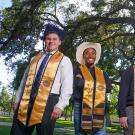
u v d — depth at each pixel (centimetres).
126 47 2412
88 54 710
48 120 516
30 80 533
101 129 682
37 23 2067
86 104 681
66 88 525
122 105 607
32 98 523
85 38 2147
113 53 2366
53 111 518
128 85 618
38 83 527
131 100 611
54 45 548
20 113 523
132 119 603
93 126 678
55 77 530
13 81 2212
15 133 520
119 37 2431
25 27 2034
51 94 524
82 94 684
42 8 2177
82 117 679
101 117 684
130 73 620
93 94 685
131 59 2352
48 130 516
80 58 721
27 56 2075
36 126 520
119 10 2158
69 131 2731
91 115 680
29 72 540
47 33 551
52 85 526
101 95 689
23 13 2030
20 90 549
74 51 2019
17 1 2095
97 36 2234
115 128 4612
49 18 2159
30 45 2075
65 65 535
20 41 2067
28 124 516
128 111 608
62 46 2008
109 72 2419
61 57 541
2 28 2100
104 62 2333
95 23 2219
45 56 544
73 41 2070
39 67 537
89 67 714
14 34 2041
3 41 2089
